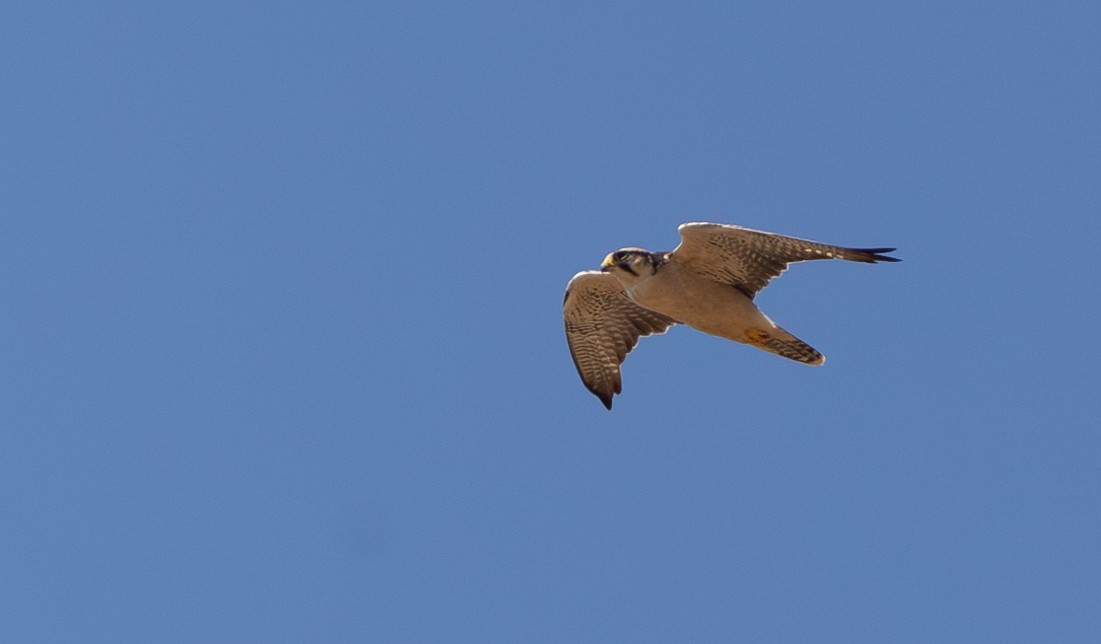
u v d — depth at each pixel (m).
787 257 16.00
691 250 16.12
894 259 15.16
